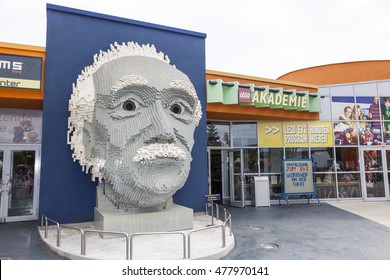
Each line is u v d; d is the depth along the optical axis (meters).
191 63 11.04
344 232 8.60
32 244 7.32
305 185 13.48
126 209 7.97
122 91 7.24
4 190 9.95
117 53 8.71
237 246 7.27
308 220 10.27
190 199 10.62
